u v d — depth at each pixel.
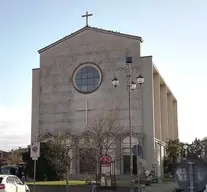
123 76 43.72
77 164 37.94
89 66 45.69
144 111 42.16
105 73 44.75
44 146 31.52
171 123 63.22
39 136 44.72
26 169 32.47
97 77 45.06
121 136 40.38
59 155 28.77
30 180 31.67
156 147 44.44
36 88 47.50
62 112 45.62
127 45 44.50
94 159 28.22
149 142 41.22
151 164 40.53
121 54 44.53
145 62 43.34
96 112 43.91
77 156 35.59
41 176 31.30
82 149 32.97
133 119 42.31
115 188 23.14
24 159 34.16
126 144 41.03
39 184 24.17
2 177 18.28
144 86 42.72
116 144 39.81
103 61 45.19
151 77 42.69
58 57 47.41
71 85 45.97
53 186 23.67
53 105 46.22
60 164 28.36
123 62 44.28
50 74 47.25
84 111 44.56
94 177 27.23
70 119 45.03
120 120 42.72
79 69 46.09
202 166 8.05
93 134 34.34
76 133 42.69
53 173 31.41
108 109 43.50
